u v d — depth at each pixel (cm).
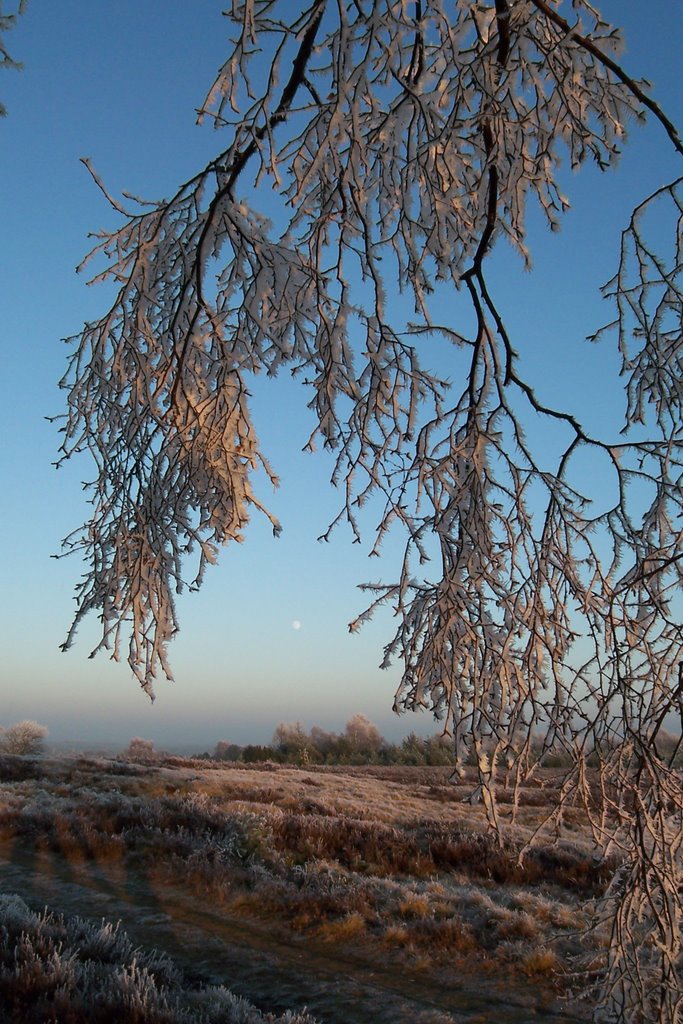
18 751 2952
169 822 1314
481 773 190
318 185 224
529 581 210
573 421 224
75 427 235
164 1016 574
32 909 885
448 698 195
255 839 1204
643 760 226
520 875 1131
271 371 214
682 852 255
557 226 249
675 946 241
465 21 247
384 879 1103
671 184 244
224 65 200
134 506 220
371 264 171
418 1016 677
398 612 204
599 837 239
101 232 232
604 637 221
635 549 230
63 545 219
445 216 206
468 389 216
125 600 213
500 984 755
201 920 909
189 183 225
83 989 615
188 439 224
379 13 177
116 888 1006
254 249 213
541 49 222
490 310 217
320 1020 663
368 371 203
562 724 213
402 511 211
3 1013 557
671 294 254
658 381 249
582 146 229
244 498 233
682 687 218
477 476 207
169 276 238
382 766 3575
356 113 163
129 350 234
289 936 874
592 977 736
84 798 1556
